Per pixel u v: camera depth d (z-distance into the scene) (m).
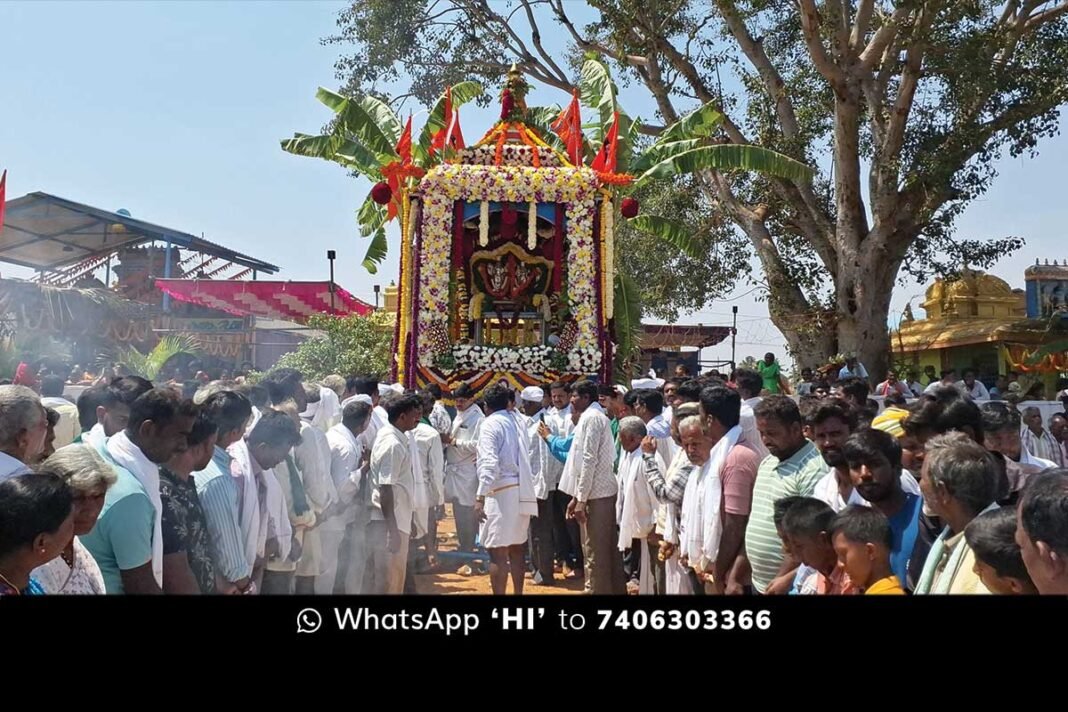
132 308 19.14
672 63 22.02
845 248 21.59
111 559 3.55
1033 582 2.58
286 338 27.94
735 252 24.55
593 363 13.73
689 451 5.11
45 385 7.45
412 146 16.92
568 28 24.00
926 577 3.36
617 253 26.78
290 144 17.59
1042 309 24.80
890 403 7.96
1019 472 4.57
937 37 19.02
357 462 6.64
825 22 19.69
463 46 24.91
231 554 4.36
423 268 13.91
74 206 24.14
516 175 13.88
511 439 7.18
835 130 21.83
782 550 4.32
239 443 4.98
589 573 7.38
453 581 9.09
